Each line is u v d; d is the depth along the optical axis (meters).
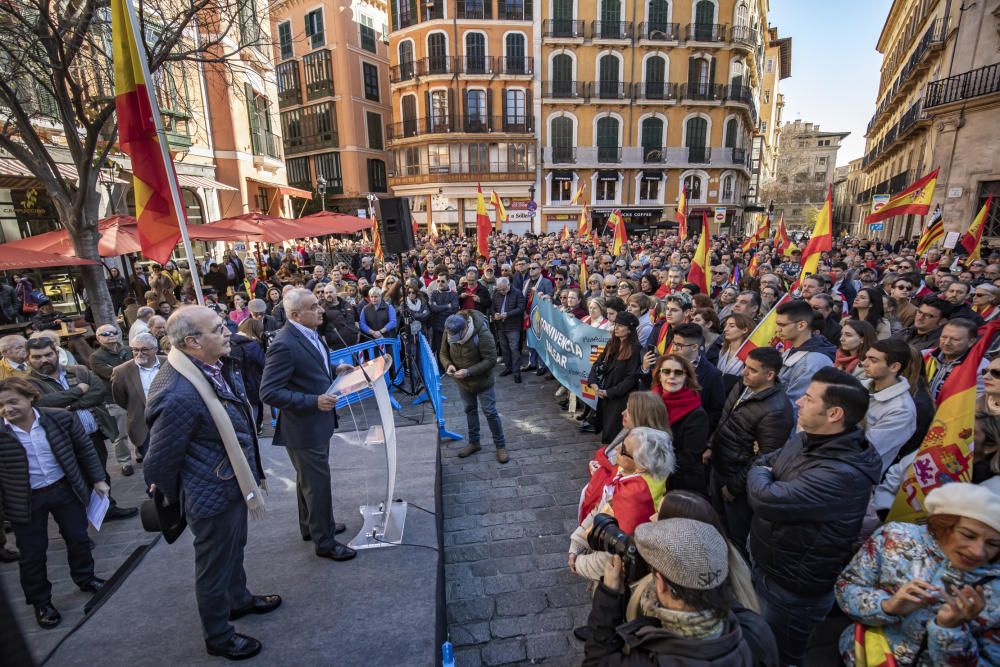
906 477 2.75
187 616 2.85
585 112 36.28
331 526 3.31
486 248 11.89
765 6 48.25
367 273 14.14
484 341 5.15
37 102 8.44
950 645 1.90
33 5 6.29
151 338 4.99
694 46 35.62
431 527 3.61
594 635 1.70
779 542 2.31
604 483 2.87
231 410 2.69
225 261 14.84
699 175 37.81
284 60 38.00
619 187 37.38
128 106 4.40
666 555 1.43
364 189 38.44
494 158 36.19
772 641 1.53
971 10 18.28
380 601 2.89
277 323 7.85
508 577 3.63
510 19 34.62
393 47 36.72
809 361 3.81
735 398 3.40
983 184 17.89
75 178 11.91
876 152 34.22
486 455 5.59
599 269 11.55
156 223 4.60
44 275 12.69
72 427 3.53
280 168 24.62
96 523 3.64
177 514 2.54
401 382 7.90
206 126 18.73
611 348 4.49
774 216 63.72
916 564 1.99
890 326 5.73
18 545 3.28
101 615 2.86
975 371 2.54
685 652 1.38
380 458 4.84
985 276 8.05
